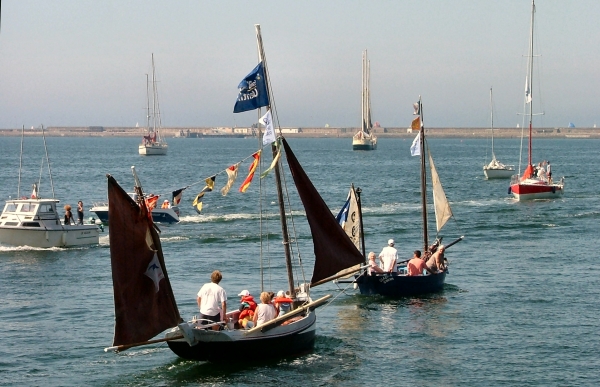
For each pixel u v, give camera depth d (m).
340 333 32.12
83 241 54.97
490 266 46.84
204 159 198.88
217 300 27.25
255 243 56.56
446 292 39.69
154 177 132.62
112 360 28.52
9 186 108.88
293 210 79.81
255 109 30.22
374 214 76.38
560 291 39.75
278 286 41.34
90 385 25.97
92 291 40.41
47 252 52.47
